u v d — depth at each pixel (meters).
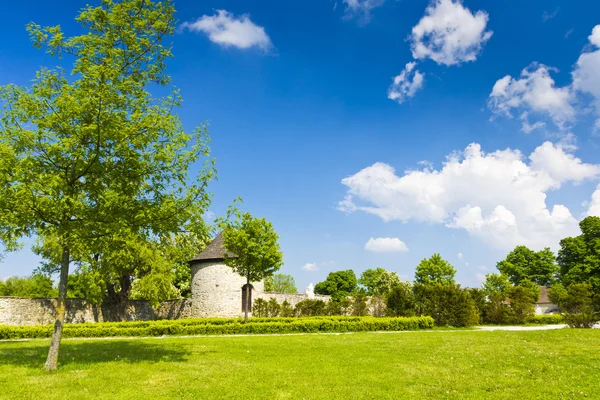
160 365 11.95
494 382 9.86
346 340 18.86
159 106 13.05
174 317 37.75
